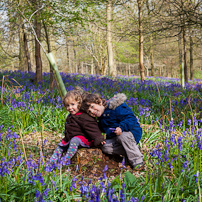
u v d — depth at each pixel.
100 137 2.95
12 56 17.25
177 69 43.47
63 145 3.05
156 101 6.45
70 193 2.32
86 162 3.05
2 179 2.27
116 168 3.05
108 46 18.22
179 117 4.75
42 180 2.08
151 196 2.17
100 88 8.83
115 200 1.85
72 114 3.03
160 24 9.27
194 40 16.92
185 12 8.23
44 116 4.88
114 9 15.73
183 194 2.27
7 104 5.20
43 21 7.86
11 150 2.97
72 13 7.68
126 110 3.04
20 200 2.11
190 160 2.96
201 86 10.14
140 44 12.59
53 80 7.86
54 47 11.16
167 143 2.91
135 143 3.06
